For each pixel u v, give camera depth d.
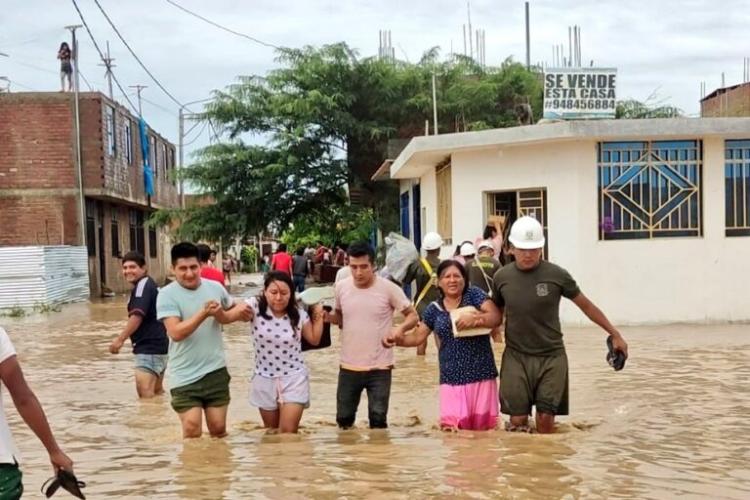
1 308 24.80
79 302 29.14
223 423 7.51
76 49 30.73
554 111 16.88
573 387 9.73
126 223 38.94
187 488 5.75
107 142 31.72
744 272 16.56
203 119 32.88
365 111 33.94
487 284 12.85
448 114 33.97
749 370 10.76
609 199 16.36
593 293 16.28
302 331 7.72
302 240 44.34
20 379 4.09
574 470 6.04
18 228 30.58
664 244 16.39
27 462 6.79
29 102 30.47
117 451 7.10
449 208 18.95
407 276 12.88
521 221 7.32
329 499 5.39
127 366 12.88
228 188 32.84
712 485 5.69
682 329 15.55
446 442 7.02
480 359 7.56
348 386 7.79
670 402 8.78
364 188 34.06
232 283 43.91
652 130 15.91
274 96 32.41
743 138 16.48
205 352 7.39
